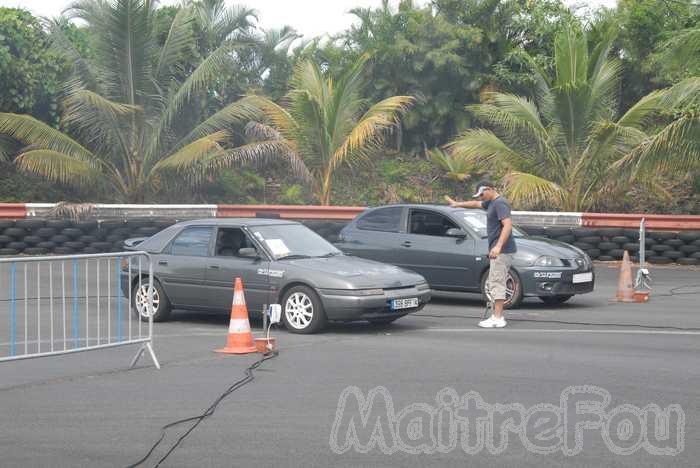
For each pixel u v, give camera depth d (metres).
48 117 28.02
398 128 32.81
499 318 12.48
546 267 14.23
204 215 24.67
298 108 27.25
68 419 7.27
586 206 26.66
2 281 17.84
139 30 26.70
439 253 15.01
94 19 26.70
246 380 8.72
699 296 16.38
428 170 32.16
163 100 27.47
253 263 12.30
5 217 23.28
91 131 26.73
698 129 22.47
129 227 23.62
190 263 12.84
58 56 27.39
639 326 12.52
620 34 32.16
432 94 32.47
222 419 7.23
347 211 24.36
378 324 12.81
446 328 12.41
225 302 12.51
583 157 25.86
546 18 33.22
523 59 31.41
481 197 12.77
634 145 24.97
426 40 32.03
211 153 26.67
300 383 8.56
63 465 6.05
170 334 12.05
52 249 23.03
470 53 32.53
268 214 23.64
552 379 8.69
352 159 28.16
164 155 27.77
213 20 32.34
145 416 7.36
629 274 15.63
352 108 28.20
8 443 6.58
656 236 22.06
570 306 14.96
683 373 8.97
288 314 11.94
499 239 12.38
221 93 32.09
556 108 25.81
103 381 8.81
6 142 28.22
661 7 31.45
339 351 10.38
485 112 26.58
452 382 8.55
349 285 11.58
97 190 27.89
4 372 9.45
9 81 26.36
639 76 32.53
